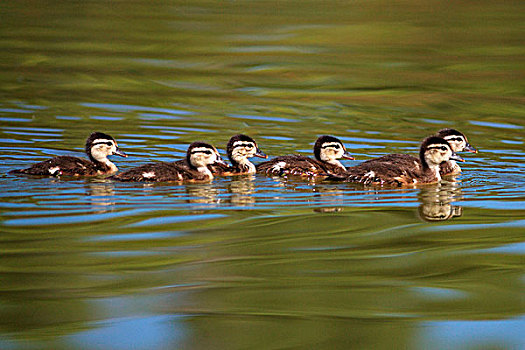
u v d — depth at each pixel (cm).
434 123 2252
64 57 3228
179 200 1443
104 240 1190
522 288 1040
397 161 1702
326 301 995
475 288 1040
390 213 1379
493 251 1169
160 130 2102
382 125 2222
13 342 883
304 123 2236
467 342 898
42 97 2523
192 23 4000
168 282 1044
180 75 2947
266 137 2045
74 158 1639
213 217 1327
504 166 1780
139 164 1739
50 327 917
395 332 921
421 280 1065
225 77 2922
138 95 2600
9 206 1355
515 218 1341
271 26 3919
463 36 3672
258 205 1419
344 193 1531
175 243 1186
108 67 3061
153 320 940
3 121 2152
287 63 3161
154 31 3809
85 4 4584
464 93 2684
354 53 3350
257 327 927
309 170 1684
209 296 1008
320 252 1164
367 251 1170
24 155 1770
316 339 898
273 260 1128
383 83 2838
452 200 1479
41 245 1159
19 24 3953
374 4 4541
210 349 873
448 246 1193
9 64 3066
